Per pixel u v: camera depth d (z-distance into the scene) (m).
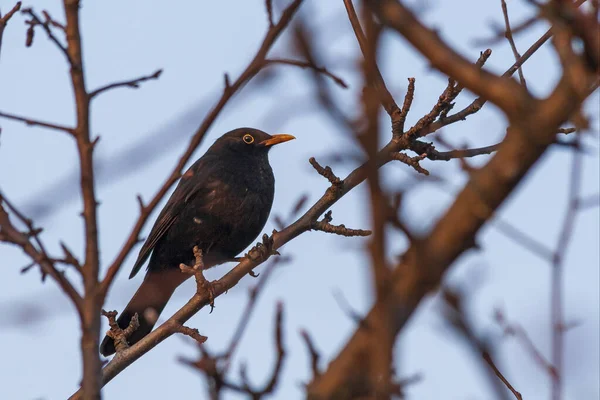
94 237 6.16
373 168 3.76
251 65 5.62
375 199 3.76
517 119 4.27
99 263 6.16
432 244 4.25
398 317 4.11
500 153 4.32
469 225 4.25
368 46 4.02
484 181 4.32
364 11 4.09
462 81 4.29
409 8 4.26
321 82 4.14
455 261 4.27
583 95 4.16
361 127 3.83
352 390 4.27
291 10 5.56
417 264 4.12
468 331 4.12
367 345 4.25
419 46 4.25
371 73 3.94
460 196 4.35
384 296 3.79
